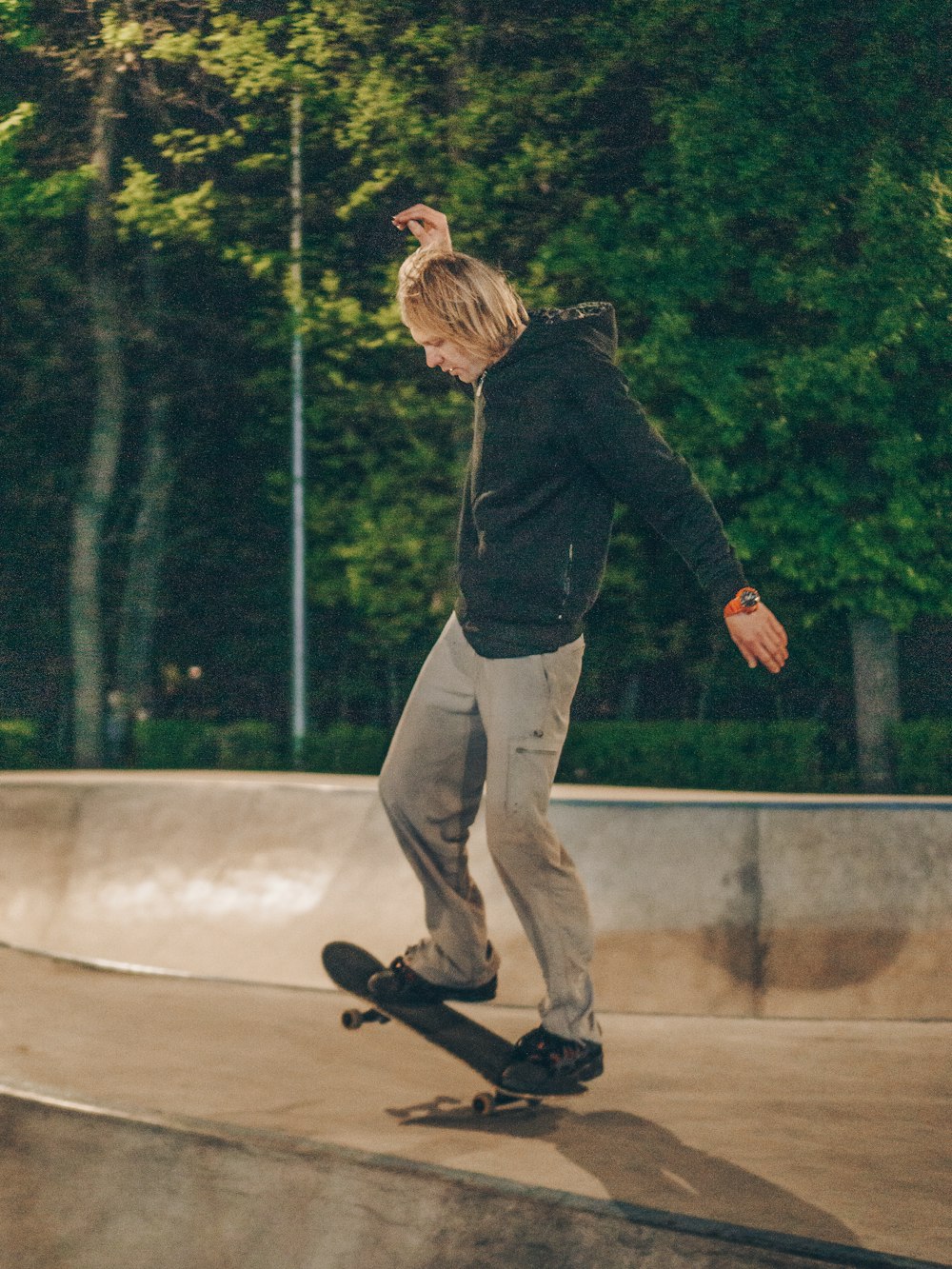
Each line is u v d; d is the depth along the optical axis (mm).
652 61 16406
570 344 2783
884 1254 2250
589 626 21297
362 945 4867
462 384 3141
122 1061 3445
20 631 25297
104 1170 2645
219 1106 3023
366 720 28938
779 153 15531
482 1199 2398
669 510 2756
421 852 2961
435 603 19438
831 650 21078
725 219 15805
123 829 5512
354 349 19281
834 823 4844
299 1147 2541
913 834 4848
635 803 4934
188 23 17609
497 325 2807
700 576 2773
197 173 18312
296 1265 2465
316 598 21156
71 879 5426
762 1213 2480
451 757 2930
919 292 15391
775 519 16047
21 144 17906
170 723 20844
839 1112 3299
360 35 17062
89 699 20859
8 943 5207
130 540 22609
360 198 17250
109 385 20531
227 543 24203
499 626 2807
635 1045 4031
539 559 2785
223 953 4973
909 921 4738
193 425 22625
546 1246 2338
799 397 15992
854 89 15789
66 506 23672
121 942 5133
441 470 19094
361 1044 3783
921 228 15359
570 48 17344
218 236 18484
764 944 4684
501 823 2811
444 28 16891
